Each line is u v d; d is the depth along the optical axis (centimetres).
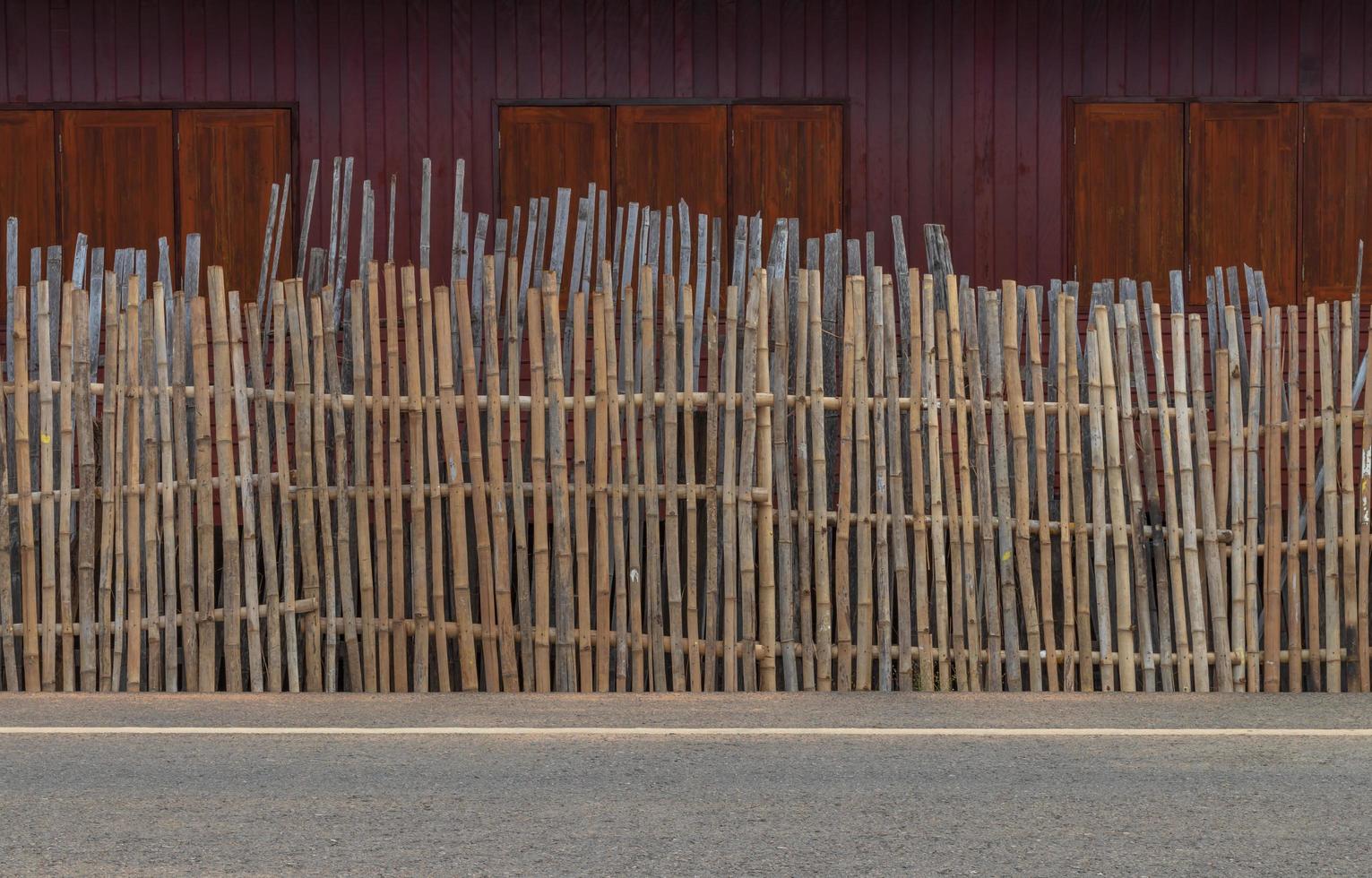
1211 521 686
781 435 682
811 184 1000
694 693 669
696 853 424
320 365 679
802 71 997
